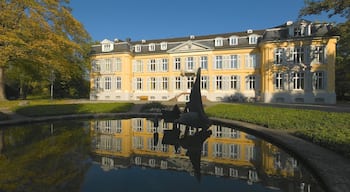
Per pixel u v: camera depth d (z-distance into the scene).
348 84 40.28
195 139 11.86
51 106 22.19
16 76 43.22
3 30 23.17
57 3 28.05
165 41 47.00
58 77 41.81
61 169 7.14
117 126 16.14
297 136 10.59
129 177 6.63
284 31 35.66
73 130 14.27
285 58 34.97
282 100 34.81
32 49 24.42
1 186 5.70
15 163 7.64
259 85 38.28
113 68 44.91
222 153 9.27
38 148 9.69
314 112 15.86
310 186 5.98
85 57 39.50
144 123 17.64
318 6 27.14
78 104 24.56
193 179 6.57
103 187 5.86
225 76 40.38
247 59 39.12
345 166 6.30
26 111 19.78
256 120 14.77
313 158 7.05
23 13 24.45
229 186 6.10
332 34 32.59
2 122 15.14
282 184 6.18
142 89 45.41
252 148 9.92
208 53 41.12
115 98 44.69
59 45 26.80
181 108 25.20
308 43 33.91
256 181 6.41
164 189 5.87
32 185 5.79
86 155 8.78
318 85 33.81
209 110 22.34
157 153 9.30
